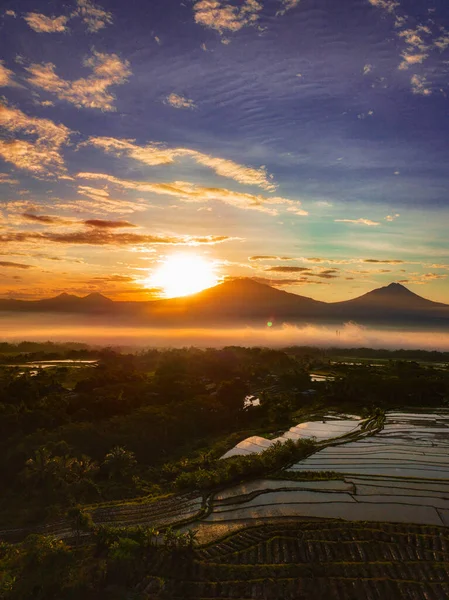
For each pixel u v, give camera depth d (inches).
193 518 1744.6
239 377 5083.7
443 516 1717.5
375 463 2406.5
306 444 2637.8
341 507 1812.3
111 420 2989.7
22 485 2206.0
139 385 4050.2
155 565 1398.9
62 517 1867.6
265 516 1745.8
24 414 2861.7
